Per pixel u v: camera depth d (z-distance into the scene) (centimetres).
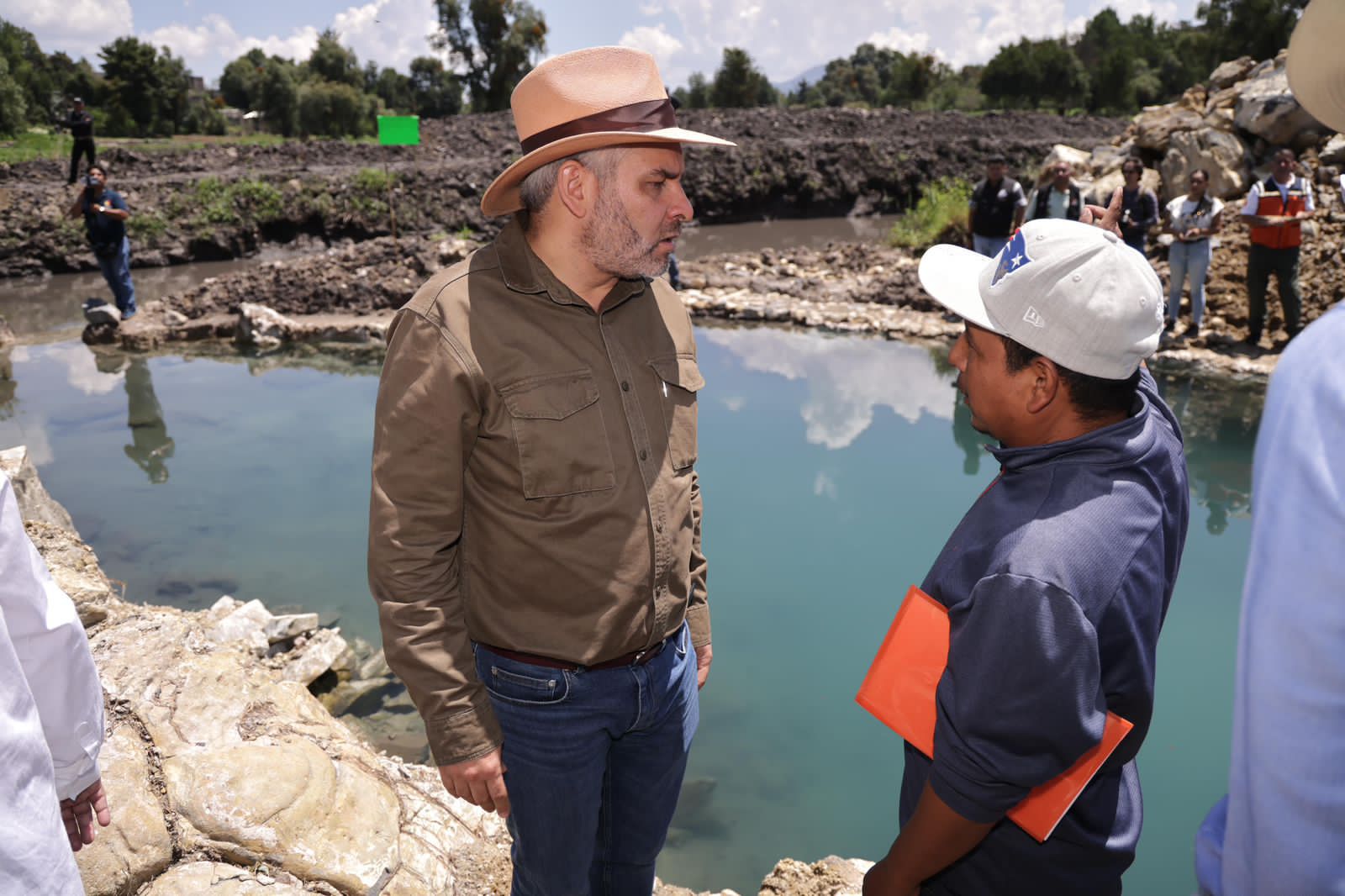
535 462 137
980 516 110
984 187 775
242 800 195
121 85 4881
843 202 2169
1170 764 288
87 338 874
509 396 135
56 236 1389
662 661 155
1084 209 139
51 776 98
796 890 231
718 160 2088
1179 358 694
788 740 316
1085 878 115
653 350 151
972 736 100
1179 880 245
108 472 553
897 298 947
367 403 692
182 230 1543
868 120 2495
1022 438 112
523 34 3991
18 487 349
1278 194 689
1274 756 58
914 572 416
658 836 173
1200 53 5134
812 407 634
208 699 227
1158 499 106
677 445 153
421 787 237
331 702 338
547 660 144
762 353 780
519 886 165
